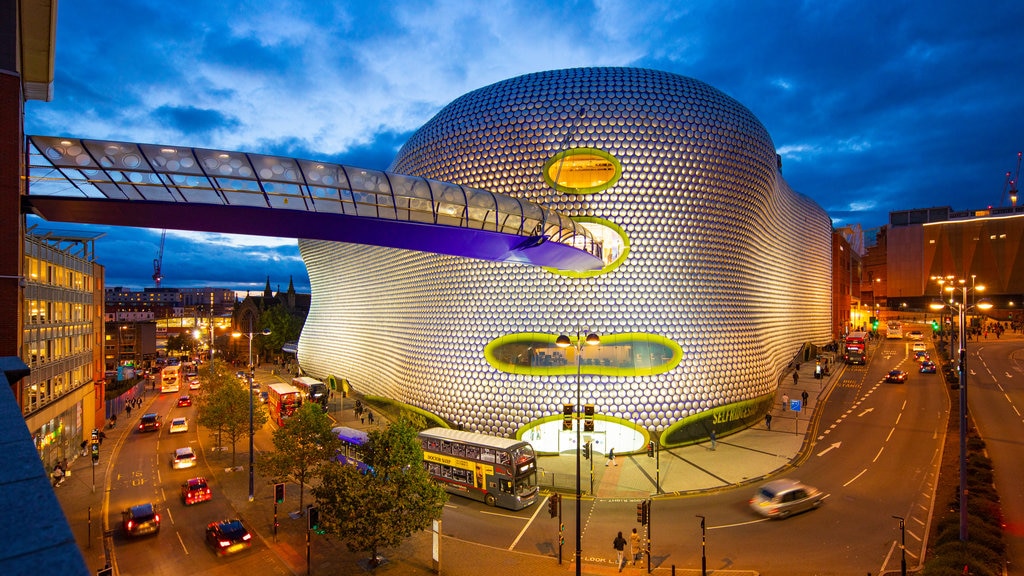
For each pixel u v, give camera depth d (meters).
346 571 22.56
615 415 39.88
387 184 25.06
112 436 48.59
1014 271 124.25
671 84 44.84
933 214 139.00
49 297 36.91
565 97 43.66
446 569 22.66
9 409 5.98
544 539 25.44
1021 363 70.38
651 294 42.44
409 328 50.91
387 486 22.25
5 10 19.62
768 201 51.62
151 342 106.56
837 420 45.50
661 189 42.97
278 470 29.58
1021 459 33.00
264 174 23.03
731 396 42.72
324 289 79.50
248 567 23.17
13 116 19.58
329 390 68.31
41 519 3.54
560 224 32.88
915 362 77.00
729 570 21.84
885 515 26.34
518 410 41.22
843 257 110.62
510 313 43.41
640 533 25.44
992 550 20.83
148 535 26.27
